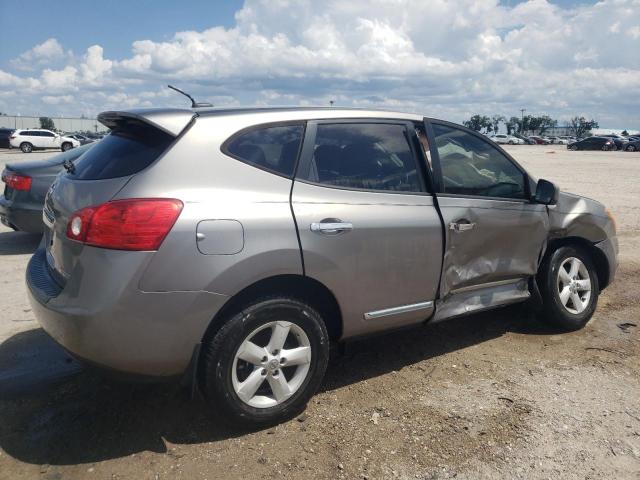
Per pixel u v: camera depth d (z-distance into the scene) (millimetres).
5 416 3248
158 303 2740
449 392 3609
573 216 4633
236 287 2893
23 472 2746
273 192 3098
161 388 3584
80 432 3096
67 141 40000
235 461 2861
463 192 3969
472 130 4227
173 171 2873
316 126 3395
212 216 2846
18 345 4254
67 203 3047
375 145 3617
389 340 4488
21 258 6941
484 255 4035
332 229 3193
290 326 3135
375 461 2875
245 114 3201
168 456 2891
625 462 2871
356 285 3350
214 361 2910
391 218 3473
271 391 3191
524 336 4586
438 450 2973
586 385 3703
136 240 2705
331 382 3744
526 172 4441
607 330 4730
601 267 5066
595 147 52469
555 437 3090
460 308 3971
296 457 2902
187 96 3623
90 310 2697
